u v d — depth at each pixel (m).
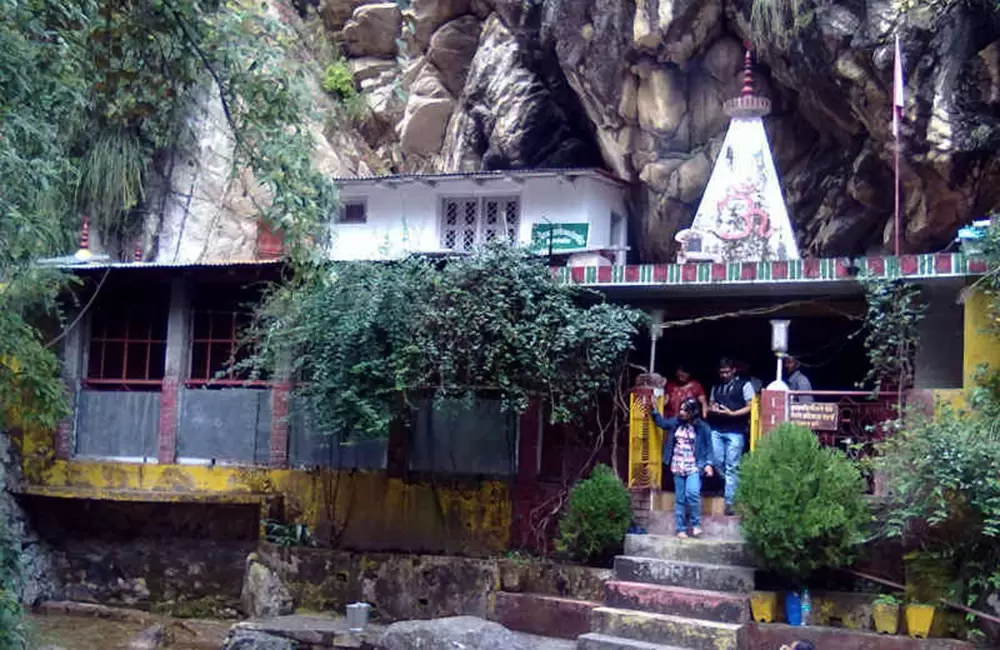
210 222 20.80
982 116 13.16
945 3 13.30
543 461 13.23
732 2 15.47
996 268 10.41
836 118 15.02
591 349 12.06
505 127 19.00
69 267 14.62
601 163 19.05
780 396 11.66
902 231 14.65
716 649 10.30
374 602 13.16
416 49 22.12
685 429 11.98
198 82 10.86
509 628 11.98
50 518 15.41
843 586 10.99
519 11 18.94
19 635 10.30
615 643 10.57
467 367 12.32
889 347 11.34
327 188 9.79
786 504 10.39
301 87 9.98
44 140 8.94
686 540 11.67
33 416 12.92
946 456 9.88
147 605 14.80
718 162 14.67
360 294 12.70
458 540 13.52
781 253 14.10
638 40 15.88
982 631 9.93
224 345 15.37
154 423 15.38
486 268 12.35
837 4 13.96
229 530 14.77
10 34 8.55
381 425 12.48
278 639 12.15
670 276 12.05
